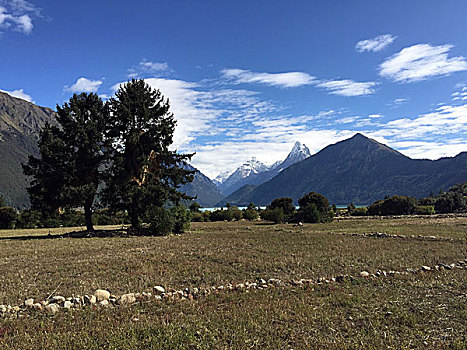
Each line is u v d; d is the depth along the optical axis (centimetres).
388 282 1218
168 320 827
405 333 772
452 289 1134
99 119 3516
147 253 1795
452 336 760
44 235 3428
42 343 693
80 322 811
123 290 1091
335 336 753
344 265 1502
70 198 3150
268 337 735
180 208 3434
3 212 5291
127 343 694
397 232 2934
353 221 4822
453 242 2264
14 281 1192
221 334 749
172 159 3766
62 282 1174
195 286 1159
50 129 3388
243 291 1094
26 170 3209
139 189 3378
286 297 1031
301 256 1717
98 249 2005
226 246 2111
